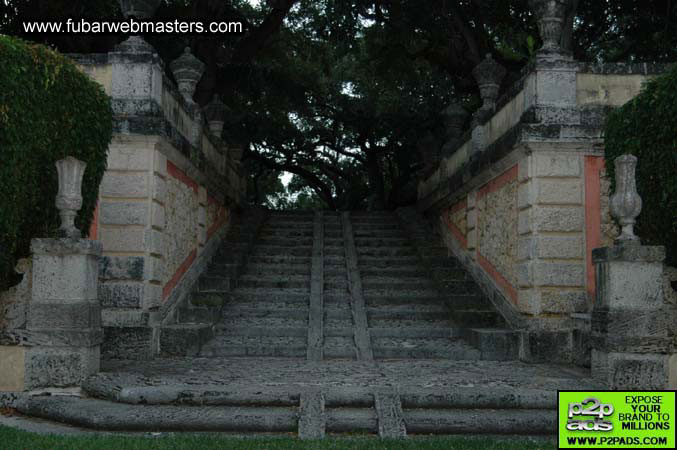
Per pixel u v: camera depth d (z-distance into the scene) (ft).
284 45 78.64
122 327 30.50
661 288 22.29
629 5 56.03
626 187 23.04
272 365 28.71
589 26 61.77
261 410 20.18
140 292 30.83
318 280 41.32
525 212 31.71
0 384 22.49
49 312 22.68
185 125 39.06
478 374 25.80
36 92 22.79
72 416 20.15
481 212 40.40
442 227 50.47
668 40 55.42
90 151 26.17
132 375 23.95
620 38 65.16
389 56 69.51
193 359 30.50
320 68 88.17
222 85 67.36
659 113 23.84
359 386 21.99
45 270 22.82
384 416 19.48
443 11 57.57
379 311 37.68
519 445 17.57
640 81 31.78
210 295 37.78
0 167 21.21
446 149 50.44
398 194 98.99
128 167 31.71
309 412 19.61
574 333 29.94
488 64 43.06
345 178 107.76
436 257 45.55
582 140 30.91
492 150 35.70
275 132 93.71
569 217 31.09
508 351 31.30
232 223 53.62
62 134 24.50
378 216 59.62
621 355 21.98
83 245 22.90
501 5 58.95
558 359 30.12
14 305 22.98
